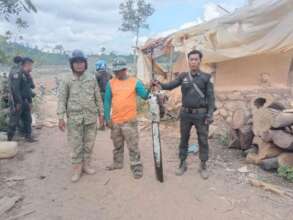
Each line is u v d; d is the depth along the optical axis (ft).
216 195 14.92
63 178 17.17
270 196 14.83
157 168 16.35
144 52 45.96
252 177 16.99
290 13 24.89
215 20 29.27
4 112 26.94
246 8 26.91
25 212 13.55
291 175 16.48
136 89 17.07
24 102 23.95
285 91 32.81
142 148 22.89
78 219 13.05
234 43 28.25
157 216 13.21
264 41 27.32
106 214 13.43
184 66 40.55
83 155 17.39
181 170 17.47
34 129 29.73
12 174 17.81
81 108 16.33
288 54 33.60
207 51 29.58
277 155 18.06
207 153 17.01
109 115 17.48
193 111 16.48
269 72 34.12
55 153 21.83
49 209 13.84
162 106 17.04
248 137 19.83
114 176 17.17
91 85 16.60
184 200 14.47
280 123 17.19
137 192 15.28
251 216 13.11
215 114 30.89
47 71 158.71
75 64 16.01
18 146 23.41
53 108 42.93
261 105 20.99
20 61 24.12
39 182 16.69
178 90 34.01
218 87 33.88
